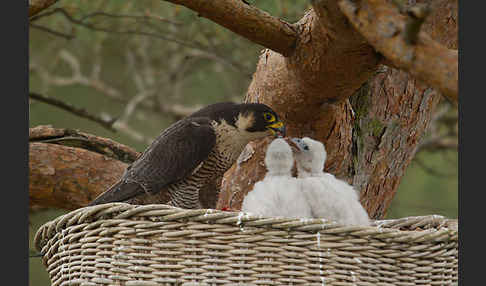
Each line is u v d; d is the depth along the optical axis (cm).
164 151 876
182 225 676
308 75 847
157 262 679
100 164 1013
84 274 706
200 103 1688
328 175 858
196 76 1630
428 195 1688
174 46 1571
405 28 496
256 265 668
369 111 998
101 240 696
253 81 995
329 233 674
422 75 498
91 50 1616
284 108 926
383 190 1016
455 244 729
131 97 1725
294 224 666
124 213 684
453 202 1662
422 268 700
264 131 900
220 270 670
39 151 991
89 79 1625
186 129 889
